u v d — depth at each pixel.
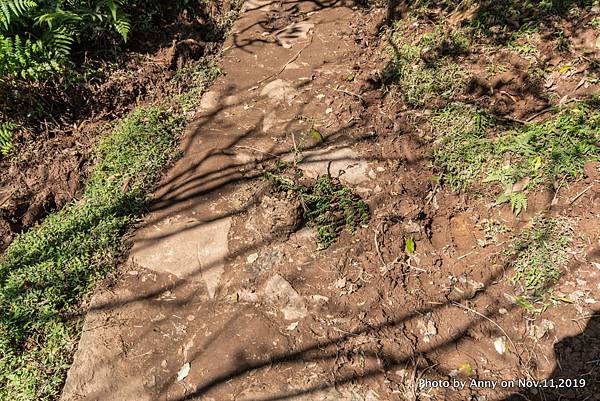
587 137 3.21
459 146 3.52
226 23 5.38
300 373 2.61
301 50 4.87
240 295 2.96
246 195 3.46
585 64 3.56
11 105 3.91
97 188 3.63
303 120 4.04
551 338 2.66
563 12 3.91
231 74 4.62
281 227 3.19
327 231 3.20
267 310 2.88
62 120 4.09
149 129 3.96
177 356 2.72
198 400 2.54
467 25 4.23
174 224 3.36
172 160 3.80
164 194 3.57
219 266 3.11
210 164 3.71
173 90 4.43
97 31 4.42
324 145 3.79
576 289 2.75
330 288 2.95
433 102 3.86
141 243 3.28
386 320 2.81
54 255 3.21
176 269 3.12
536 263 2.88
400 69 4.17
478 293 2.91
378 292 2.92
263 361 2.66
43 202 3.62
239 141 3.91
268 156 3.75
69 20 4.24
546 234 2.96
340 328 2.79
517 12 4.07
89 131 4.09
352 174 3.54
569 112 3.35
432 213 3.32
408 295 2.92
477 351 2.70
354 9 5.43
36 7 4.23
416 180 3.47
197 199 3.49
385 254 3.09
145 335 2.81
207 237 3.26
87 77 4.25
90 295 3.03
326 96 4.23
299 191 3.37
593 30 3.70
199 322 2.85
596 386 2.47
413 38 4.43
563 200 3.04
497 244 3.08
